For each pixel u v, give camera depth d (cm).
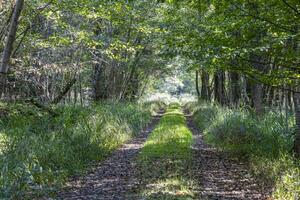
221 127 1535
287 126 1200
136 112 2214
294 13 769
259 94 1557
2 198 673
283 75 866
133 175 966
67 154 1005
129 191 813
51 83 2005
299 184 747
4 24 1312
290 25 801
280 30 810
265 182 899
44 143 990
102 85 2552
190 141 1491
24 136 977
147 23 1828
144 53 2891
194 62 875
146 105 3528
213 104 2844
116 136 1487
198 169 1041
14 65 1600
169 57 862
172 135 1588
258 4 807
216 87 3122
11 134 996
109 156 1236
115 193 805
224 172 1017
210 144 1523
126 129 1719
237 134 1363
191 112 3756
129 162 1144
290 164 910
